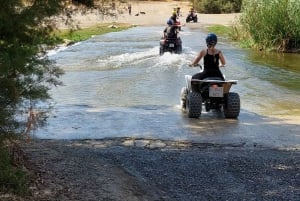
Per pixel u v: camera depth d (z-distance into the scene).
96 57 21.66
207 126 9.78
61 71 5.74
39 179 6.07
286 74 18.36
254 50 25.83
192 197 5.99
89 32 33.09
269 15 25.91
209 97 10.51
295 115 11.43
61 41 5.55
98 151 7.83
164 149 8.10
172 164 7.23
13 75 4.99
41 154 7.31
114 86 15.16
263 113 11.66
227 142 8.57
